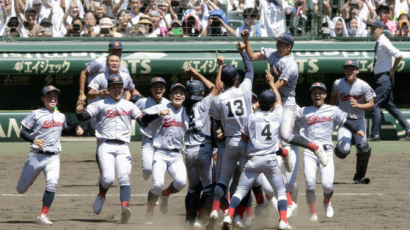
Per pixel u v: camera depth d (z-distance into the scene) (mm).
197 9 62219
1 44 58594
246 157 25562
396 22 62844
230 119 25547
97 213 28500
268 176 25250
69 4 62219
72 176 41781
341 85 37406
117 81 27766
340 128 34438
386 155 50375
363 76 62594
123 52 58750
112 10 62781
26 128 27531
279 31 61156
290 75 30078
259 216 28250
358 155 38344
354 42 60531
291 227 26625
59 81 61219
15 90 61156
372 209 31000
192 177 27094
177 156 27688
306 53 59000
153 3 62219
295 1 62000
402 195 34969
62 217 28953
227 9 63281
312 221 28000
